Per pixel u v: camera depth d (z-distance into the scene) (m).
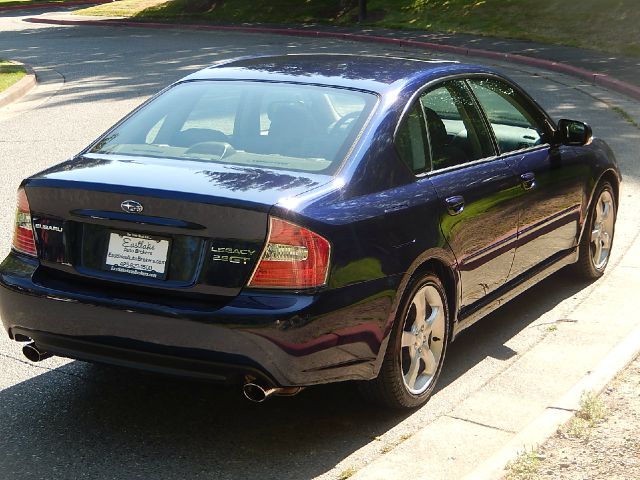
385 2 32.25
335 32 28.23
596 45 22.67
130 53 24.30
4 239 7.54
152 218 4.03
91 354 4.20
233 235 3.92
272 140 4.53
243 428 4.42
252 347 3.85
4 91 16.75
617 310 6.00
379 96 4.70
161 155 4.57
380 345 4.21
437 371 4.73
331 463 4.08
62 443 4.25
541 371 5.04
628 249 7.35
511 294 5.49
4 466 4.03
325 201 4.06
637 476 3.72
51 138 12.38
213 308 3.90
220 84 5.08
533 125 5.83
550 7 26.16
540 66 20.44
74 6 50.66
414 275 4.45
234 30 31.41
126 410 4.61
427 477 3.88
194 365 3.96
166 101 5.07
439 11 29.20
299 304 3.86
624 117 13.64
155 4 41.00
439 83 5.05
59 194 4.23
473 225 4.86
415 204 4.44
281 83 4.93
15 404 4.66
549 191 5.68
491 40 24.58
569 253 6.20
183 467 4.04
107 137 4.89
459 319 4.91
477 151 5.16
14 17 43.50
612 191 6.66
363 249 4.08
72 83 18.58
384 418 4.53
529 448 3.95
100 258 4.18
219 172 4.25
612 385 4.62
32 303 4.25
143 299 4.02
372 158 4.38
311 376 3.96
